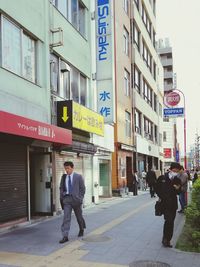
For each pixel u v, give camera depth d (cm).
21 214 1165
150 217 1338
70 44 1628
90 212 1500
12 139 1103
